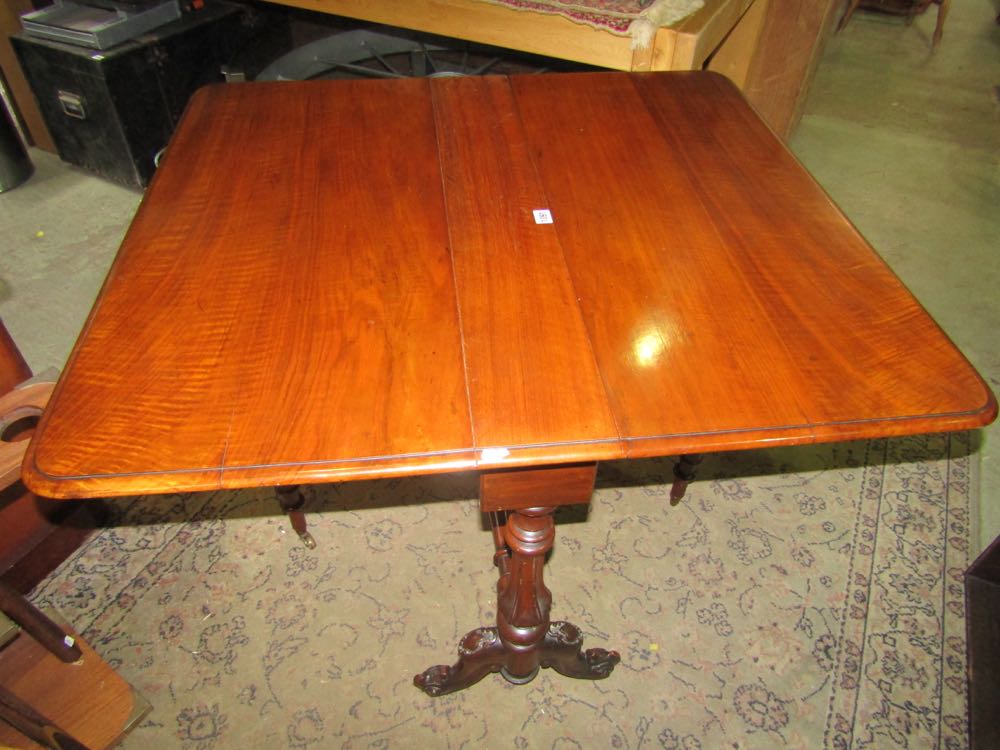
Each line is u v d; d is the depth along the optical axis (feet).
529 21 5.42
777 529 4.90
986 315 6.64
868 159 9.03
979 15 13.67
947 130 9.75
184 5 7.59
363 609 4.41
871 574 4.64
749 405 2.37
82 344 2.54
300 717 3.93
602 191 3.39
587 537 4.82
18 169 7.90
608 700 4.03
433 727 3.91
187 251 2.97
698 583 4.58
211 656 4.16
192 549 4.69
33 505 4.30
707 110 4.10
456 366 2.47
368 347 2.54
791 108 7.86
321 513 4.93
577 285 2.83
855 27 13.07
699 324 2.67
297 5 6.44
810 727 3.92
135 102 7.29
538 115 3.97
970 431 5.58
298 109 3.96
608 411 2.33
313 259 2.94
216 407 2.31
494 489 2.51
